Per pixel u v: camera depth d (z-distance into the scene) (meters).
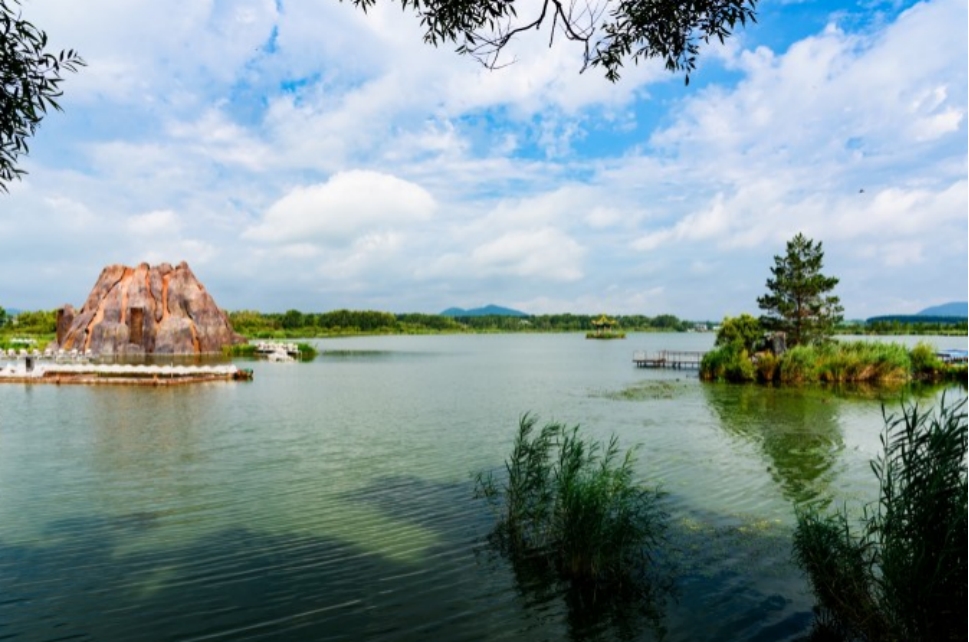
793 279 51.75
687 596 9.38
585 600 9.29
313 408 31.09
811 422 26.12
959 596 6.84
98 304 78.88
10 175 6.13
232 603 9.19
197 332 81.31
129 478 16.53
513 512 12.39
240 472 17.33
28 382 40.78
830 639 8.07
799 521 9.84
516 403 33.34
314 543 11.73
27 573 10.24
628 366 64.62
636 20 7.50
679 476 16.77
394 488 15.69
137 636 8.20
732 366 45.47
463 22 7.55
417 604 9.17
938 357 52.53
